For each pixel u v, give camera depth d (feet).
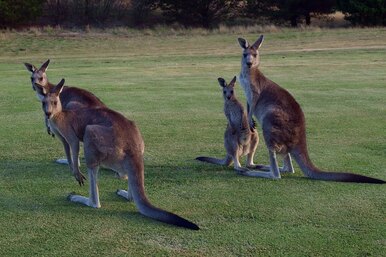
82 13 152.35
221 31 126.62
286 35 115.96
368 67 68.44
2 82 56.44
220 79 27.09
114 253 17.74
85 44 111.04
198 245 18.25
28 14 136.36
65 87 27.12
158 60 82.79
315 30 122.31
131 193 21.77
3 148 30.01
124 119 21.75
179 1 148.15
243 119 25.94
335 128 34.55
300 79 57.98
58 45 110.01
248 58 28.53
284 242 18.47
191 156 28.76
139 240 18.61
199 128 34.88
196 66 73.15
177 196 22.71
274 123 24.86
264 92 27.27
